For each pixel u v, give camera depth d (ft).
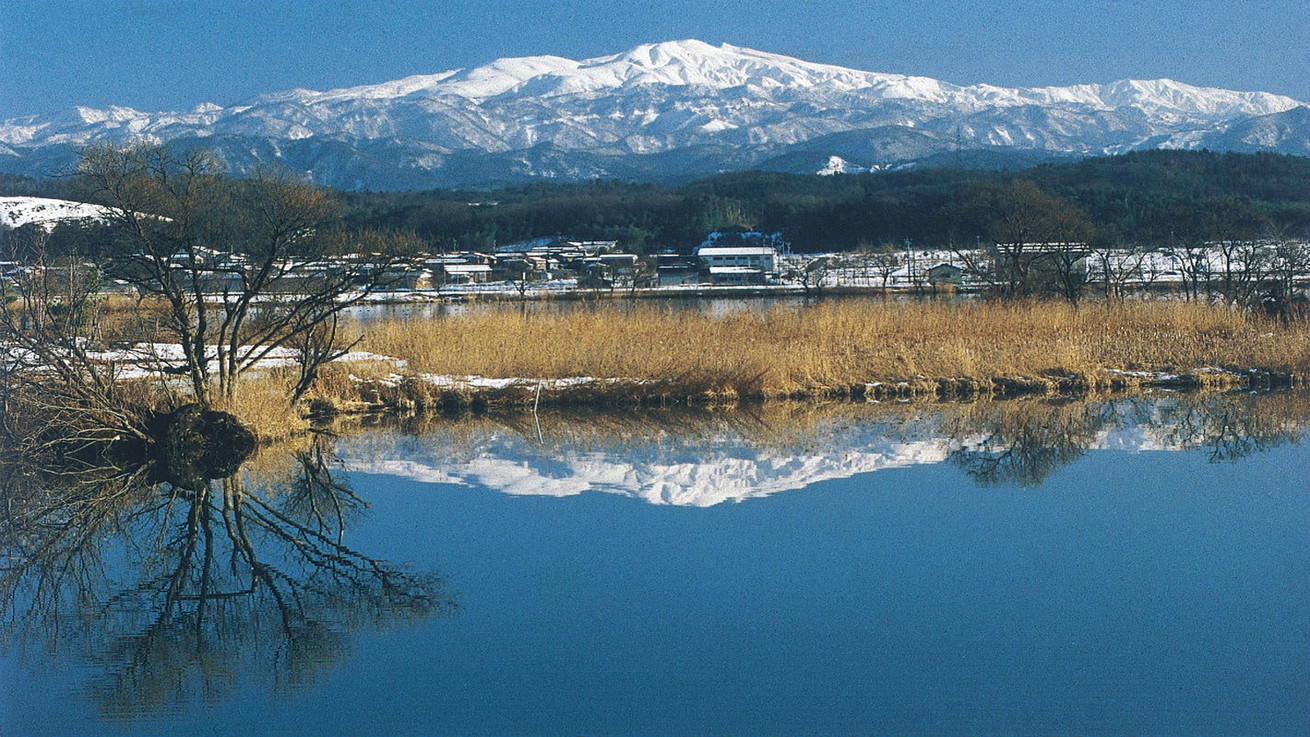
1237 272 189.67
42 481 74.54
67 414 78.69
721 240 592.60
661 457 78.69
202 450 78.89
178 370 84.07
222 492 70.33
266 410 85.30
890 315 147.33
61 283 84.33
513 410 101.04
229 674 41.60
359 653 43.06
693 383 106.42
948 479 70.90
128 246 81.30
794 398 107.86
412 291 355.77
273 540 59.31
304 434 89.10
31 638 45.68
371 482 71.51
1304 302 159.84
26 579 54.13
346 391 100.58
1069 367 116.98
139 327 92.89
